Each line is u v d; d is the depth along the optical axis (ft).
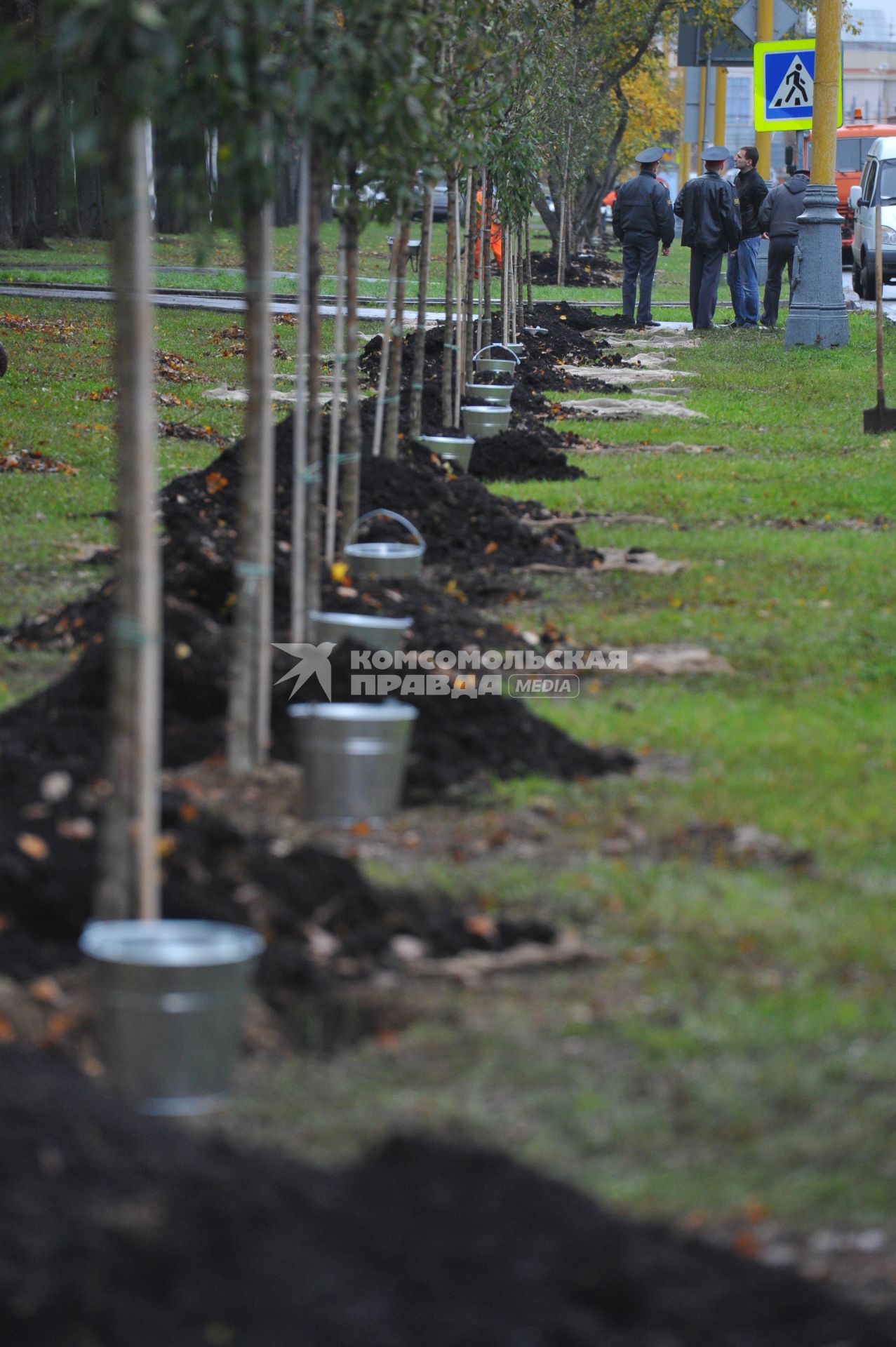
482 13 65.67
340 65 38.47
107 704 34.73
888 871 29.22
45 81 25.13
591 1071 22.25
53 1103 18.43
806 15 207.62
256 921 25.31
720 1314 16.80
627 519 61.77
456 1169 18.78
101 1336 15.07
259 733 34.35
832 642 44.62
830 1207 19.30
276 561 44.24
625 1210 18.94
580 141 181.27
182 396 91.50
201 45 33.24
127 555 24.07
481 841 30.55
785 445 79.92
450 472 61.46
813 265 119.55
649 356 116.78
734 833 30.78
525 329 121.29
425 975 25.12
